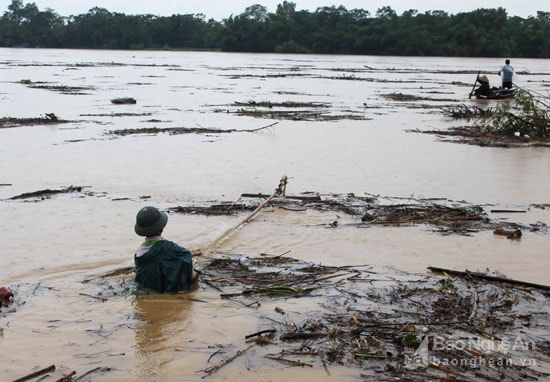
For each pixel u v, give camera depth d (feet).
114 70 199.62
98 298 23.02
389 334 20.06
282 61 297.12
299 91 127.75
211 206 35.86
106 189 40.50
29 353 18.93
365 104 96.02
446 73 207.72
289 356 18.75
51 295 23.31
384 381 17.37
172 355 18.85
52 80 148.46
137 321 21.16
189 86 136.26
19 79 148.97
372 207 36.22
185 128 68.49
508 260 27.68
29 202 36.91
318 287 24.11
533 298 23.22
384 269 26.32
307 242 29.99
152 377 17.57
